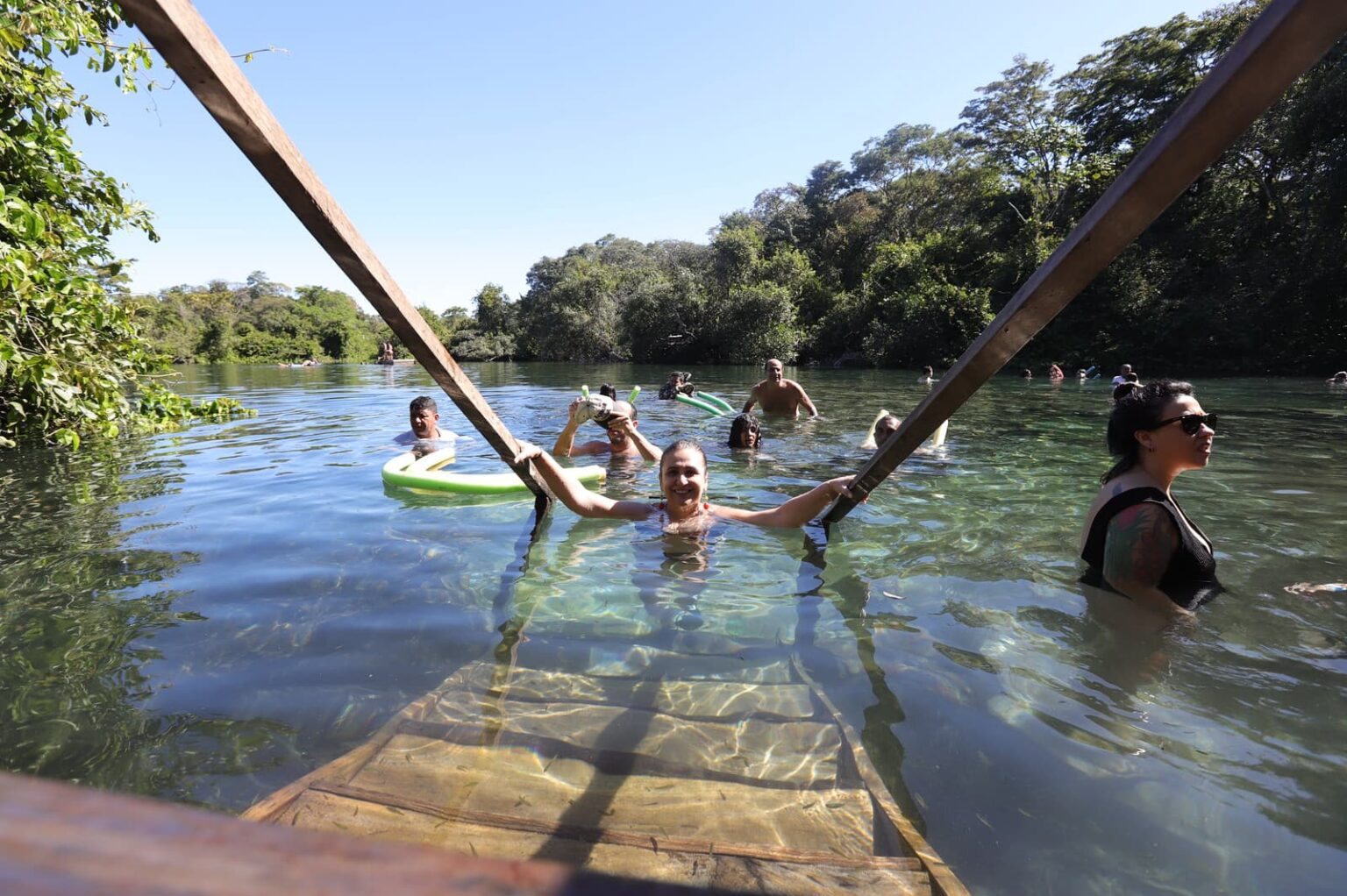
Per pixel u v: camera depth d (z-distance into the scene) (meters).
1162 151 1.43
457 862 0.26
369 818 1.40
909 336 25.94
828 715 1.77
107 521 3.57
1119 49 27.25
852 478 3.11
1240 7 23.61
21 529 3.43
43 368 5.41
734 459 5.32
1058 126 27.58
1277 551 2.91
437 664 2.05
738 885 1.23
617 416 5.33
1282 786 1.48
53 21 5.00
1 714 1.80
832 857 1.30
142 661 2.08
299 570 2.84
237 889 0.18
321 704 1.84
